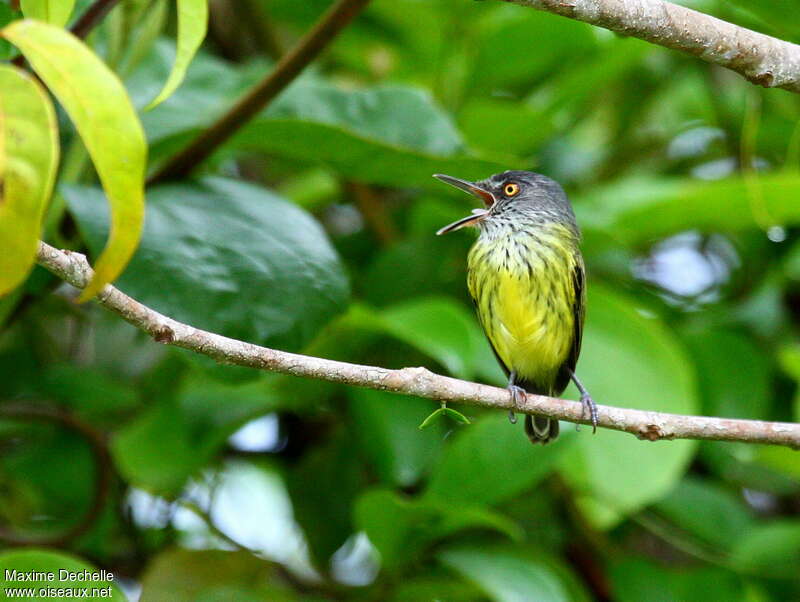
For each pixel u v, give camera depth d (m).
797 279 12.20
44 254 5.97
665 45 6.53
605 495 9.89
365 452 10.38
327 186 12.51
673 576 10.57
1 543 10.51
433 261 11.70
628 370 10.59
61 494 11.52
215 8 13.40
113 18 9.34
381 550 9.45
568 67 12.34
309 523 11.35
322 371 6.91
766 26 9.63
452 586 9.70
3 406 10.65
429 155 9.20
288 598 9.81
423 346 9.20
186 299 8.01
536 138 12.11
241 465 11.97
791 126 12.73
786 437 7.64
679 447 9.96
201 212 8.68
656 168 13.84
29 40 4.61
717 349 11.45
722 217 11.27
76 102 4.59
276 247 8.55
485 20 12.13
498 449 9.36
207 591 9.60
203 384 10.31
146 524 11.66
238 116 8.84
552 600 9.09
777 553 10.41
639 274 13.16
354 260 12.48
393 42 12.50
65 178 8.95
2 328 9.88
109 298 6.22
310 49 8.62
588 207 11.66
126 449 10.16
